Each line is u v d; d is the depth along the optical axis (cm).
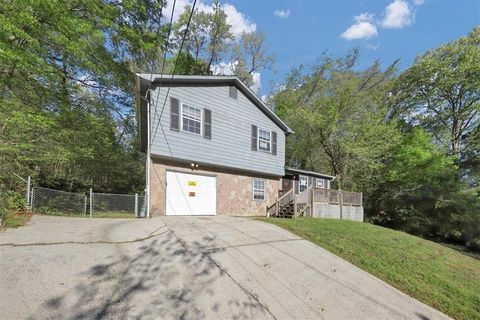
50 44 1061
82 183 1816
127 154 1956
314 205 1431
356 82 2261
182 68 2558
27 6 924
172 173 1229
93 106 1461
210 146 1355
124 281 467
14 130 906
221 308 427
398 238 1101
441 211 1950
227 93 1466
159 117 1157
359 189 2408
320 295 505
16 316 343
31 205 937
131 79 1582
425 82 2511
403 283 613
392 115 2605
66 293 409
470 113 2406
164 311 398
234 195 1484
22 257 504
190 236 741
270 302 462
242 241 741
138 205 1156
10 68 959
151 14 1619
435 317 488
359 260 718
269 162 1680
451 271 805
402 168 2212
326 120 2220
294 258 665
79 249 574
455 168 2123
